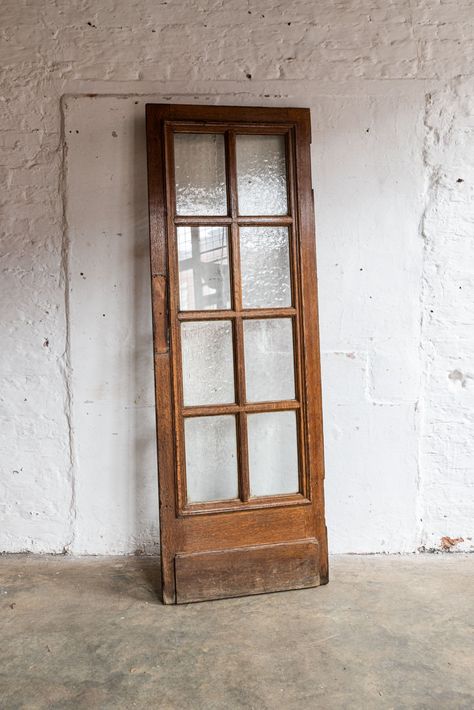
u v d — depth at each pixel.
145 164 2.53
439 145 2.60
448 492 2.69
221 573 2.33
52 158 2.51
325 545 2.43
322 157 2.57
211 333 2.45
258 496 2.45
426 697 1.72
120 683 1.79
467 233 2.63
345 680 1.80
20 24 2.49
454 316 2.65
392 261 2.62
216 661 1.90
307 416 2.43
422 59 2.58
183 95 2.52
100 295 2.56
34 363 2.57
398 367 2.65
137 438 2.61
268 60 2.55
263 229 2.48
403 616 2.16
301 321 2.44
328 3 2.56
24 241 2.53
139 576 2.48
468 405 2.67
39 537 2.63
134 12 2.51
